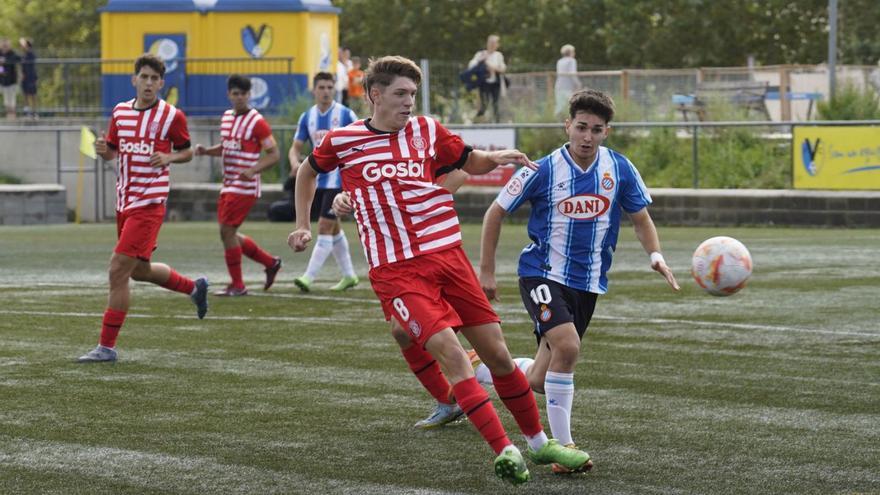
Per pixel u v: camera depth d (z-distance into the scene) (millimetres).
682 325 28109
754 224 56594
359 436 17797
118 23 76000
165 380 22078
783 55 113625
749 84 70562
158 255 46031
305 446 17219
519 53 120688
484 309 15508
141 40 75875
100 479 15570
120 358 24344
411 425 18500
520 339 26531
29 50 76625
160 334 27406
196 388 21344
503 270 39812
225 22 75062
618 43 112250
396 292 15258
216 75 74000
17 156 71938
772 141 60812
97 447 17219
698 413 19188
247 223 63406
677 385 21375
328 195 34750
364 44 133000
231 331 27797
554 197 16750
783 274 37281
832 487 14984
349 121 35562
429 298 15164
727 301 31875
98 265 43125
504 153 16281
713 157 61125
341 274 39562
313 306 32031
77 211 70938
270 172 68812
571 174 16750
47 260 45000
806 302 31484
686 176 61188
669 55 111562
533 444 15664
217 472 15875
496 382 15586
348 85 78812
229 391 21078
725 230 54969
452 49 131125
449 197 15797
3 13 150125
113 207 71812
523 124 63125
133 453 16859
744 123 58406
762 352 24594
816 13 112375
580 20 118938
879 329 27266
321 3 76312
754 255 42750
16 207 67438
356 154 15781
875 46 100938
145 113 24562
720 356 24172
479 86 71688
